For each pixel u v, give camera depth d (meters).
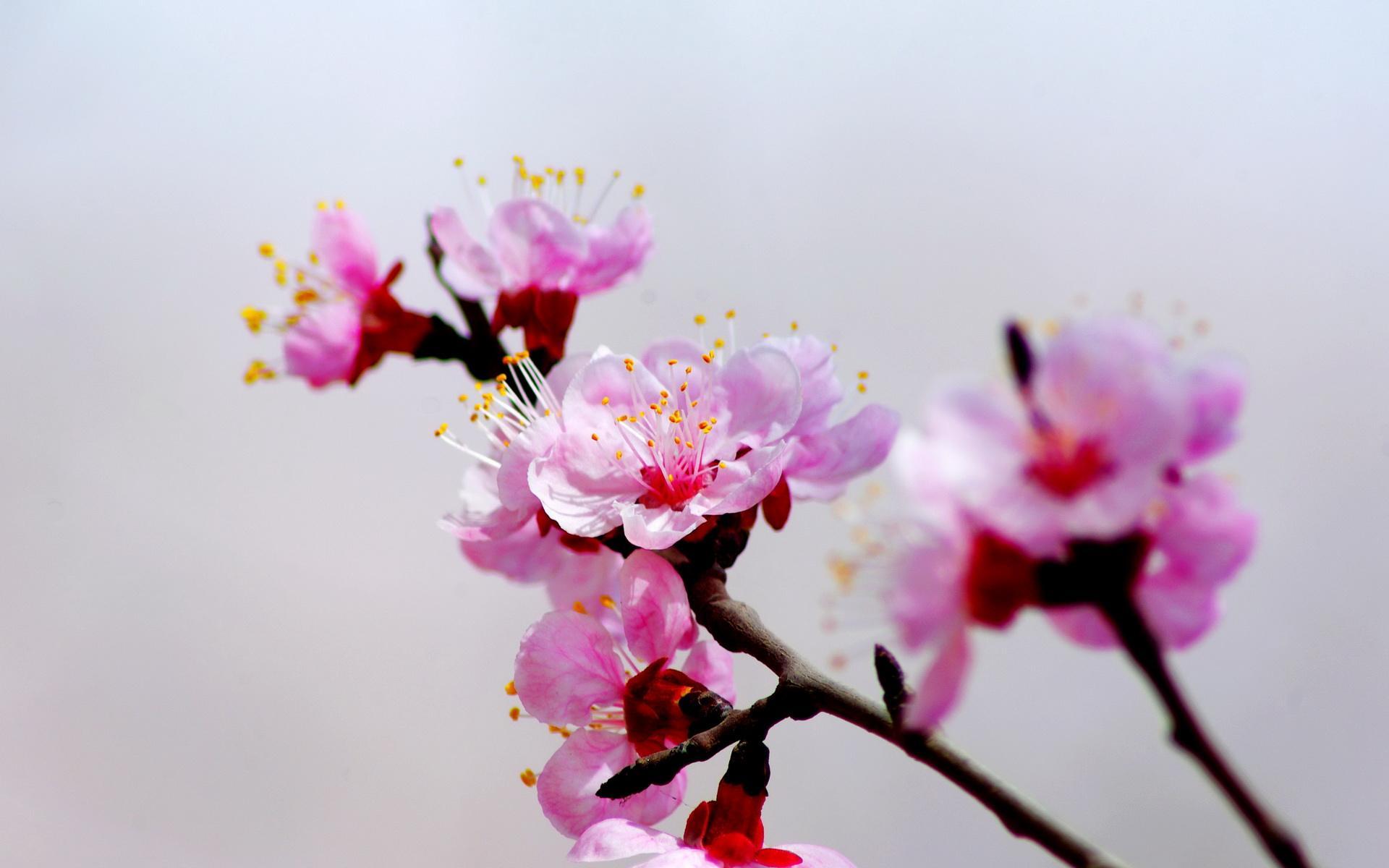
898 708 0.44
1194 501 0.42
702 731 0.45
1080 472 0.42
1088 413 0.42
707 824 0.45
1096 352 0.42
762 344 0.46
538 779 0.46
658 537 0.46
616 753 0.46
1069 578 0.42
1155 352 0.42
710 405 0.46
